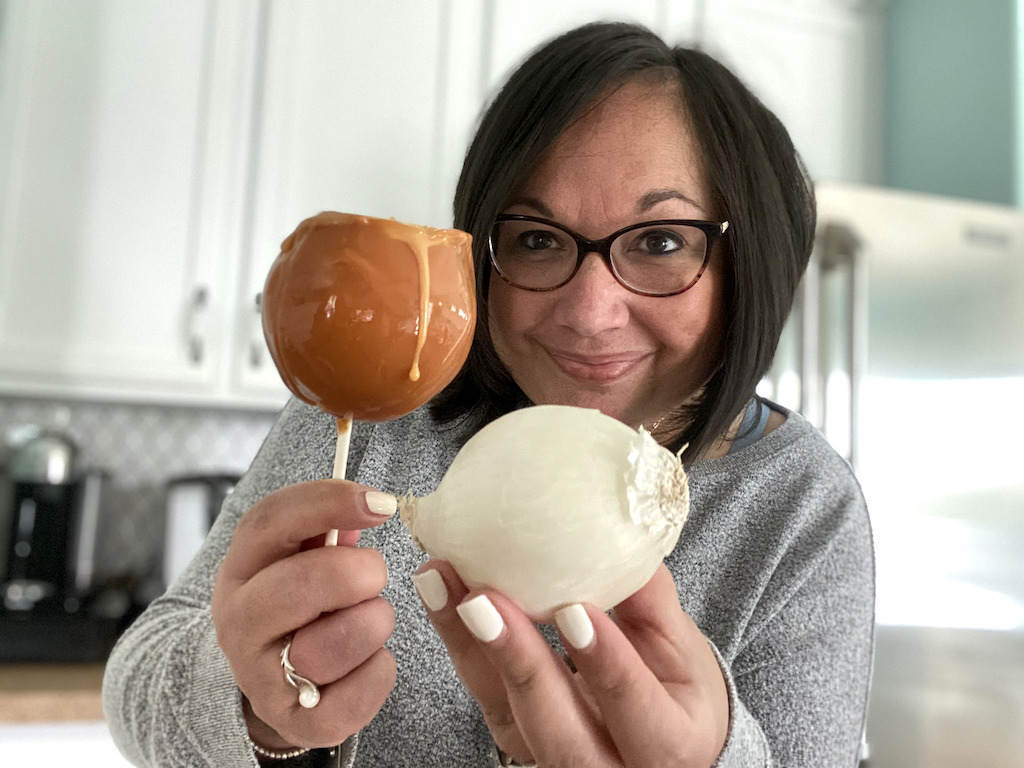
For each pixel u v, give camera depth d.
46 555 1.84
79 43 1.84
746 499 0.79
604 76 0.61
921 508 1.83
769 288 0.67
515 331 0.65
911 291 1.87
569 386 0.65
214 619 0.44
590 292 0.61
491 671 0.49
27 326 1.79
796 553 0.79
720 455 0.80
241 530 0.44
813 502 0.80
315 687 0.43
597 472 0.42
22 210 1.80
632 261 0.64
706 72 0.66
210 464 2.18
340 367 0.41
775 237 0.67
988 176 2.17
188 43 1.90
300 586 0.41
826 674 0.76
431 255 0.43
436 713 0.72
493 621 0.39
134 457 2.12
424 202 2.00
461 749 0.73
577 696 0.43
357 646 0.42
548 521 0.40
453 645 0.49
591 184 0.61
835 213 1.83
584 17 2.13
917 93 2.38
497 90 0.80
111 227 1.84
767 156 0.68
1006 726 1.83
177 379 1.87
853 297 1.78
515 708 0.42
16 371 1.79
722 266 0.67
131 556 2.10
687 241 0.64
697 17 2.22
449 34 2.04
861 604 0.81
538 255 0.65
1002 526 1.90
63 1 1.84
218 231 1.90
